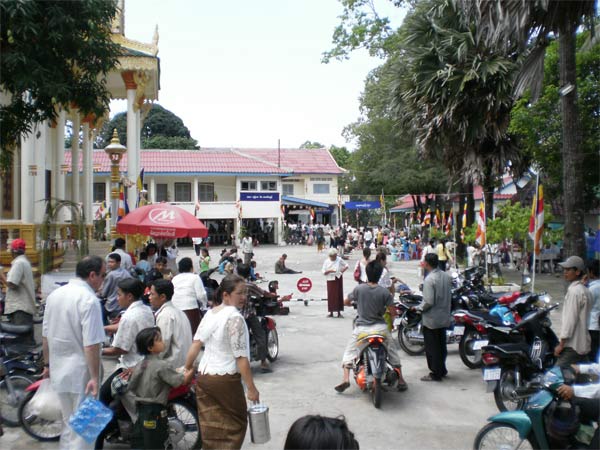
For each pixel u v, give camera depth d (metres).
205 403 4.57
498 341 7.59
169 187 45.78
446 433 5.89
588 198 16.73
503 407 6.41
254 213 45.16
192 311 8.30
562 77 8.24
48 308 4.72
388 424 6.17
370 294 7.17
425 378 8.04
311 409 6.69
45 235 14.19
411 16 19.02
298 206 50.94
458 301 9.87
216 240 46.97
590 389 4.65
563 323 6.28
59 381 4.59
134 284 5.51
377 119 37.72
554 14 7.55
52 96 8.14
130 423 5.23
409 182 35.09
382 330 7.12
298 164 51.84
